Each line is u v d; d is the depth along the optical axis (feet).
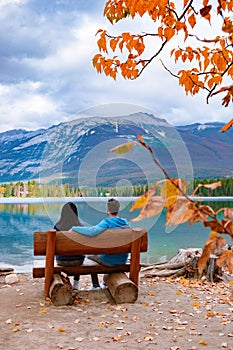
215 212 3.92
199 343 12.84
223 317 15.55
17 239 56.95
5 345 12.65
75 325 14.25
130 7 9.75
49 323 14.40
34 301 16.71
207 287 20.48
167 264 25.22
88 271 17.29
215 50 9.06
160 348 12.47
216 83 9.18
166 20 9.43
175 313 15.89
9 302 16.78
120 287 16.57
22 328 13.98
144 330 13.98
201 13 5.32
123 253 17.28
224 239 4.29
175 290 19.39
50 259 16.57
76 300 16.78
